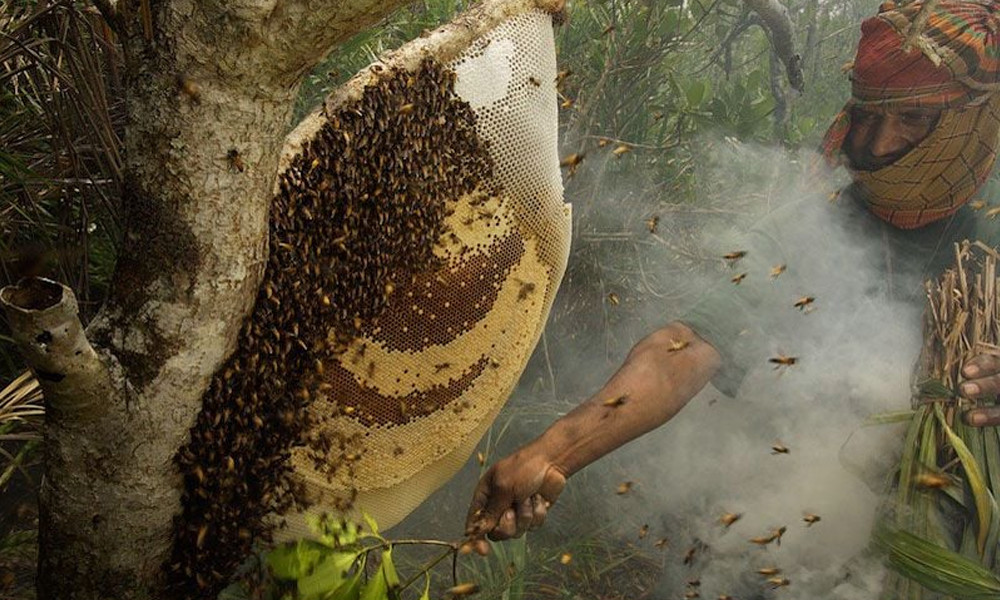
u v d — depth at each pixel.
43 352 1.33
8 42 2.40
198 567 1.70
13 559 2.33
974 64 2.29
